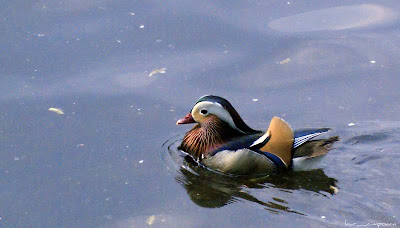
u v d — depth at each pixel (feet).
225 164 44.09
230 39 58.59
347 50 56.59
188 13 62.23
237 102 50.70
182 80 53.42
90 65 54.85
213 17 61.72
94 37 58.18
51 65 54.54
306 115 48.83
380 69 53.98
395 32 58.80
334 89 51.98
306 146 43.60
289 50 57.00
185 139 46.91
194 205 39.50
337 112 49.03
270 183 42.42
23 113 49.14
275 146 43.39
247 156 43.47
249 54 56.59
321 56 56.13
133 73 54.13
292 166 43.60
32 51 56.03
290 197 40.16
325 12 62.90
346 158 43.80
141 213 38.83
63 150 45.32
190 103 50.78
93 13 61.87
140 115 49.44
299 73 54.24
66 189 41.32
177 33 59.21
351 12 62.75
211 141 45.80
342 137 45.85
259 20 61.41
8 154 44.75
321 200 39.50
